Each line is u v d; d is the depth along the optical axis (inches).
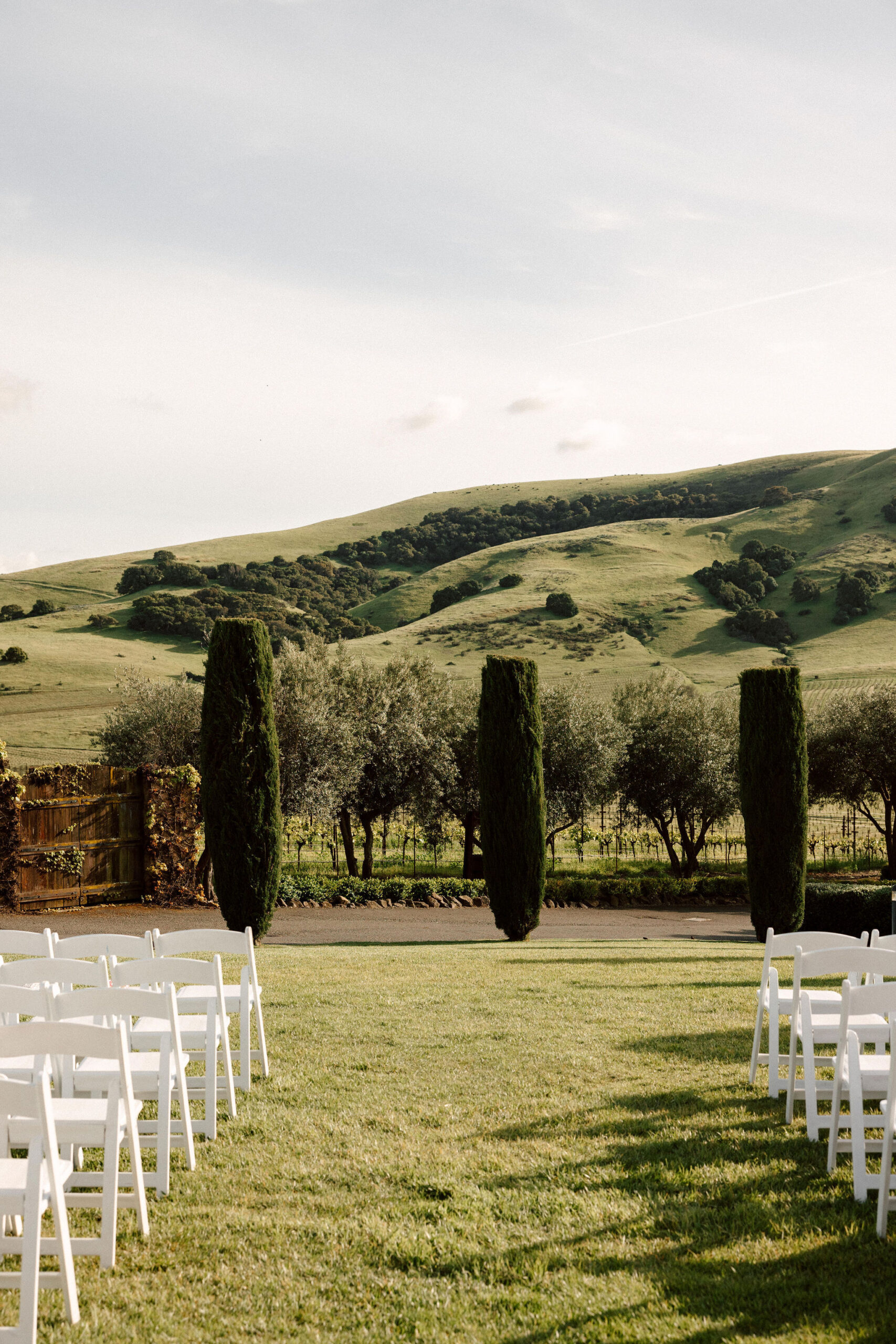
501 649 3408.0
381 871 1114.7
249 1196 172.7
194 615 3730.3
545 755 1069.8
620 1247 151.5
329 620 4173.2
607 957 497.4
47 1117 128.0
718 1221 161.2
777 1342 122.5
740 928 732.7
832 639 3371.1
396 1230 158.1
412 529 6082.7
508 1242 153.7
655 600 3971.5
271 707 529.0
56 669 2999.5
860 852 1296.8
